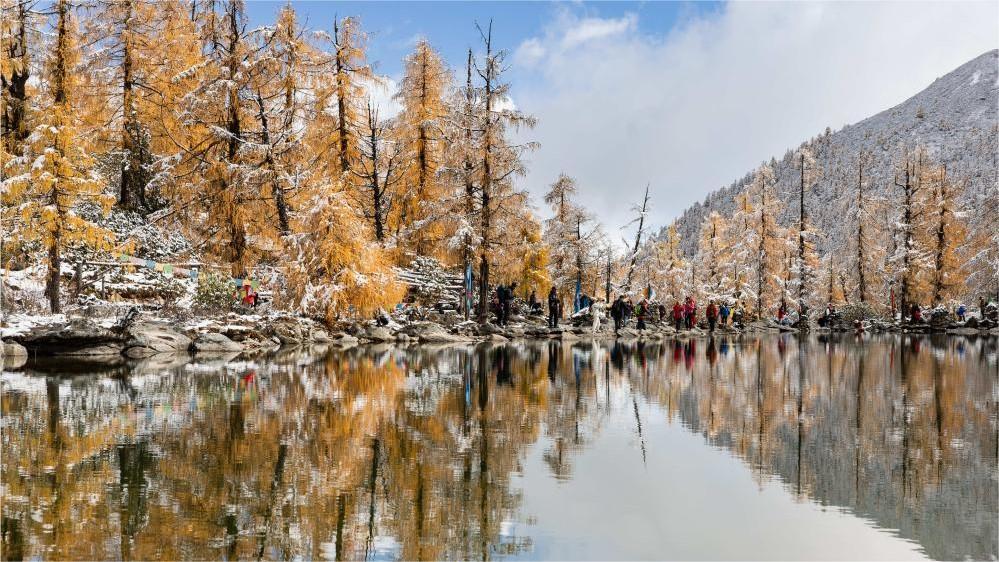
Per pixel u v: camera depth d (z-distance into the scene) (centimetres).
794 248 5694
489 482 592
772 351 2569
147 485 568
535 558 420
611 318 4069
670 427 870
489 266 3456
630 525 484
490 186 3241
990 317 5041
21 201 2283
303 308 2486
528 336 3419
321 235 2562
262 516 492
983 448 744
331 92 3181
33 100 3047
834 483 598
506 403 1067
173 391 1161
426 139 3762
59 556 411
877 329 5156
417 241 3628
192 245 2962
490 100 3259
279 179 2753
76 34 3011
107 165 3278
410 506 522
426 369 1622
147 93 3459
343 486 573
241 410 964
